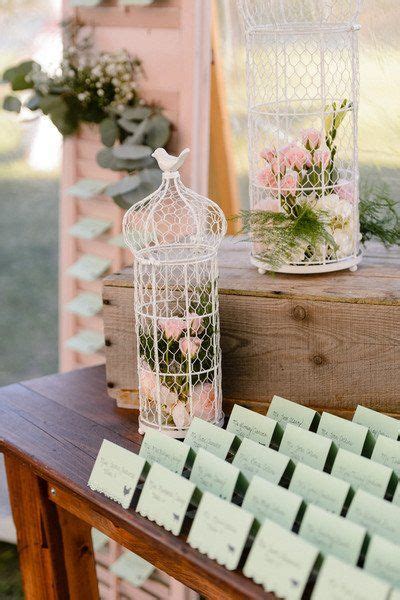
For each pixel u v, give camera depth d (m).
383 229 1.92
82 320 3.05
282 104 2.34
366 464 1.35
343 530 1.20
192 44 2.50
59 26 2.80
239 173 2.69
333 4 1.72
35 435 1.79
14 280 3.46
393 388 1.66
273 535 1.22
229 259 1.94
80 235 2.89
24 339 3.52
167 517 1.39
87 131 2.88
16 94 3.35
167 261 1.61
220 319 1.77
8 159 3.35
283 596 1.19
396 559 1.14
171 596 2.56
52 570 1.89
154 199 1.71
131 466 1.47
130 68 2.65
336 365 1.69
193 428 1.56
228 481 1.36
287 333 1.72
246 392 1.79
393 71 2.24
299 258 1.75
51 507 1.85
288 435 1.47
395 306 1.60
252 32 1.76
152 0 2.53
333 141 1.74
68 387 2.04
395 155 2.32
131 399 1.88
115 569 2.65
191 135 2.56
